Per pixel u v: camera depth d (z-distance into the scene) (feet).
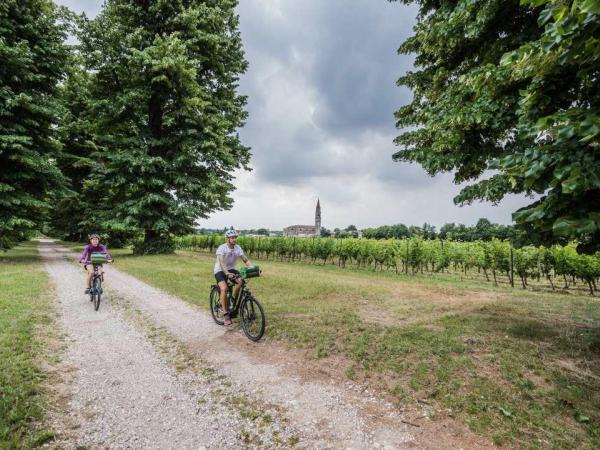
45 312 22.97
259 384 13.17
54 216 115.96
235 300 20.12
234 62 80.53
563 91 11.66
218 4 75.15
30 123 52.60
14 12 51.16
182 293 30.58
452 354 15.42
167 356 16.05
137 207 63.87
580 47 8.59
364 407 11.46
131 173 66.13
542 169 9.73
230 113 79.82
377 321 21.58
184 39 68.23
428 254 54.85
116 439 9.56
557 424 10.12
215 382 13.35
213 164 74.23
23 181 56.29
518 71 11.32
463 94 20.01
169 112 70.49
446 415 10.84
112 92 71.51
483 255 47.01
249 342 18.02
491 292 35.06
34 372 13.55
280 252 86.58
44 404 11.23
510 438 9.52
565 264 37.63
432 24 23.91
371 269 63.31
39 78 52.90
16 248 99.14
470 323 20.68
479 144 20.63
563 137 8.86
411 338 17.72
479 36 20.92
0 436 9.23
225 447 9.32
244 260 20.44
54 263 54.75
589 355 15.16
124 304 26.76
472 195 18.92
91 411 11.03
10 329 18.17
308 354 16.14
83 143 98.58
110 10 64.75
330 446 9.36
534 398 11.58
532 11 17.97
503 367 13.79
